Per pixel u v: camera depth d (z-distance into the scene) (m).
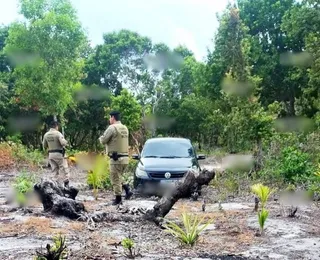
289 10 39.56
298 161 14.54
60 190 9.83
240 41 31.83
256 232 8.28
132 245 6.67
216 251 6.94
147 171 13.20
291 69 42.03
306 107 33.94
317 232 8.38
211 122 32.06
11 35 33.97
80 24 35.22
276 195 13.00
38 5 34.19
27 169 21.72
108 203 11.75
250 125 19.50
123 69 49.22
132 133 31.27
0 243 7.30
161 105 45.47
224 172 15.33
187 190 9.19
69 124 44.97
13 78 39.78
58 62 34.69
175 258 6.48
